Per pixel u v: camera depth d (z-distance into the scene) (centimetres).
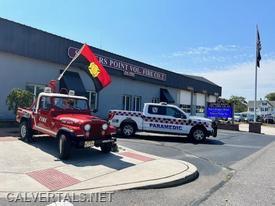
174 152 1403
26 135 1294
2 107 1898
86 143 1055
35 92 2098
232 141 2070
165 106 1892
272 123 7394
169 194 761
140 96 3222
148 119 1877
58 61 2197
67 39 2266
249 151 1602
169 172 936
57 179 822
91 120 1073
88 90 2486
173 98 3944
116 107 2867
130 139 1769
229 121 3647
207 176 976
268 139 2400
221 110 3334
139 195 739
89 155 1141
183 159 1249
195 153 1427
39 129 1209
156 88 3512
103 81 1897
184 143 1784
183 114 1878
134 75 3034
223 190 817
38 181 797
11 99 1611
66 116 1128
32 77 2070
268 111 10550
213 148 1636
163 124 1873
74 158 1077
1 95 1895
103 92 2700
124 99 2988
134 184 802
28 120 1288
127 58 2934
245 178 968
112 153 1199
